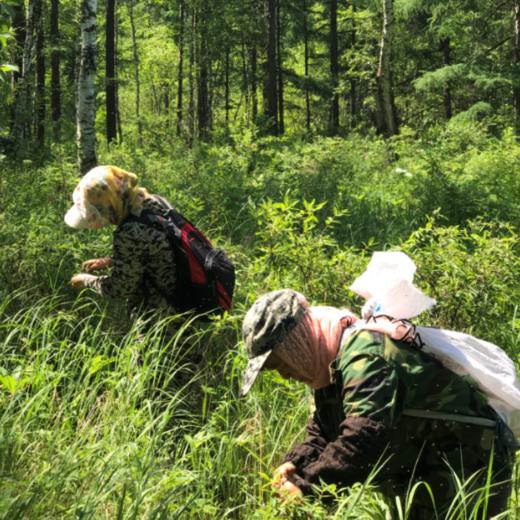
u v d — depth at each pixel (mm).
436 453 2438
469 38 24172
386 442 2281
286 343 2391
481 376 2426
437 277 5027
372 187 10844
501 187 10055
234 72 43281
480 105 21109
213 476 3396
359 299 5141
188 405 4086
